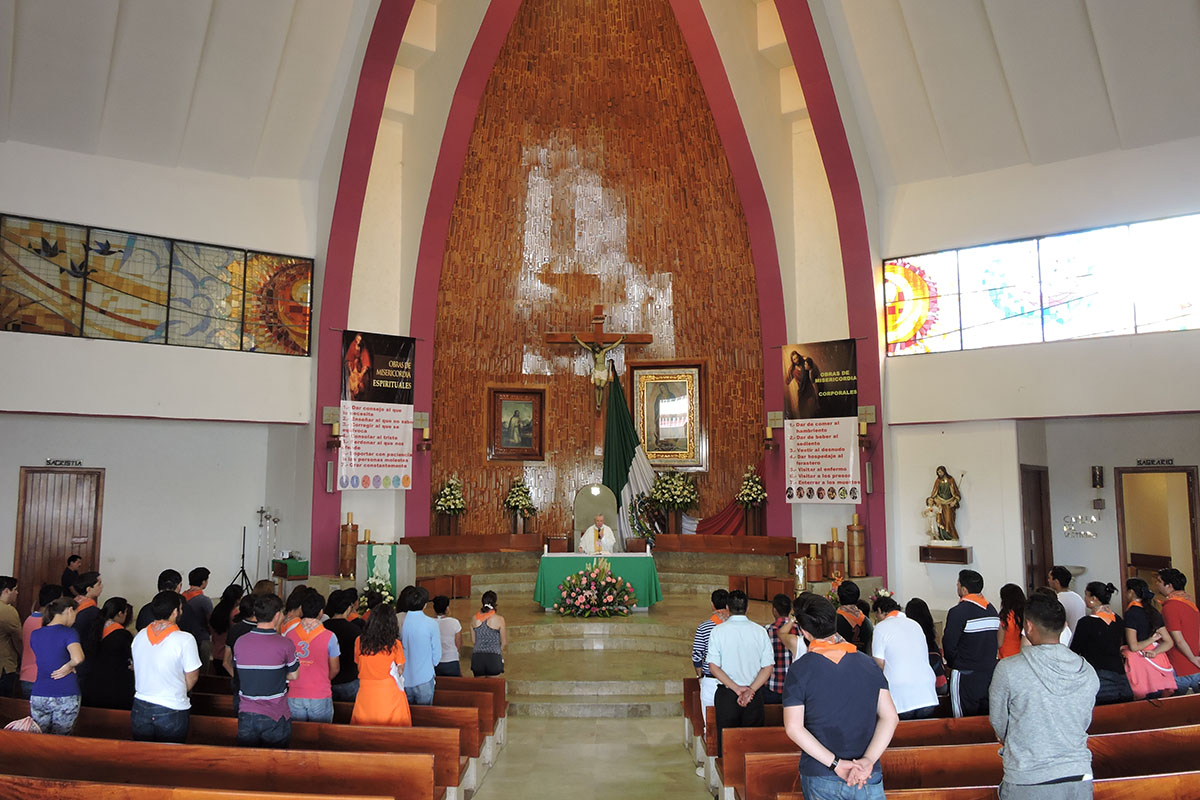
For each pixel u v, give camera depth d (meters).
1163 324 12.74
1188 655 7.28
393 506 15.55
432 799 5.35
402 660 6.54
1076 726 4.19
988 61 13.31
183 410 13.50
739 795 6.00
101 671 6.91
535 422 17.45
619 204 17.44
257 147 14.20
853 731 4.14
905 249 15.05
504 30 14.30
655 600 13.99
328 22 13.39
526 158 17.09
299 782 5.41
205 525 14.91
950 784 5.35
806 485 15.32
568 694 10.47
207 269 13.98
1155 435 14.34
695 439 17.12
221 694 7.85
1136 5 11.74
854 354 15.02
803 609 4.42
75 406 12.62
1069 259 13.59
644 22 16.52
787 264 16.05
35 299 12.52
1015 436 14.04
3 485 13.26
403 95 15.71
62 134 12.72
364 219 15.62
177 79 12.80
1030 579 14.22
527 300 17.39
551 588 13.84
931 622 7.75
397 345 15.29
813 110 14.27
